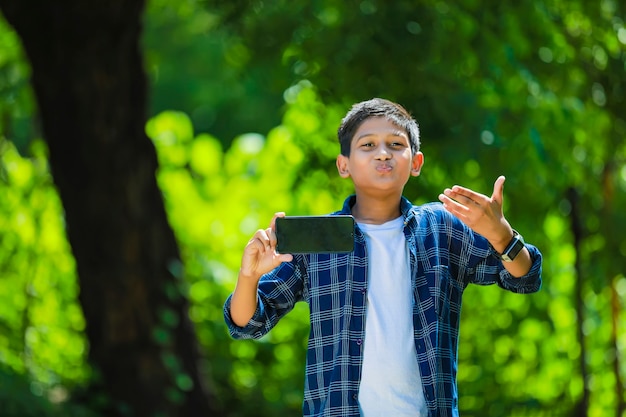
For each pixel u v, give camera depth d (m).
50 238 11.62
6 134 11.72
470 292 11.13
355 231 4.12
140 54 9.62
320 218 4.02
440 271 4.12
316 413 4.06
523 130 9.40
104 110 9.44
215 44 18.97
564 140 9.66
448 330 4.11
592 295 10.95
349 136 4.27
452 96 9.27
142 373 9.76
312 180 11.20
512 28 9.47
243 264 4.01
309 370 4.10
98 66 9.33
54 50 9.30
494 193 4.02
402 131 4.23
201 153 12.16
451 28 9.28
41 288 11.55
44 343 11.33
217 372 11.40
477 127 9.27
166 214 9.95
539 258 4.19
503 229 4.02
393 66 9.13
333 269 4.10
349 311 4.04
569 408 10.95
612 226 10.43
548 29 9.59
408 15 9.13
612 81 9.84
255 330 4.17
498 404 11.14
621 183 10.59
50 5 9.17
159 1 12.59
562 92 9.77
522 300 11.05
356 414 3.97
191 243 11.83
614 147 9.94
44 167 11.69
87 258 9.70
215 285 11.65
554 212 10.61
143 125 9.71
